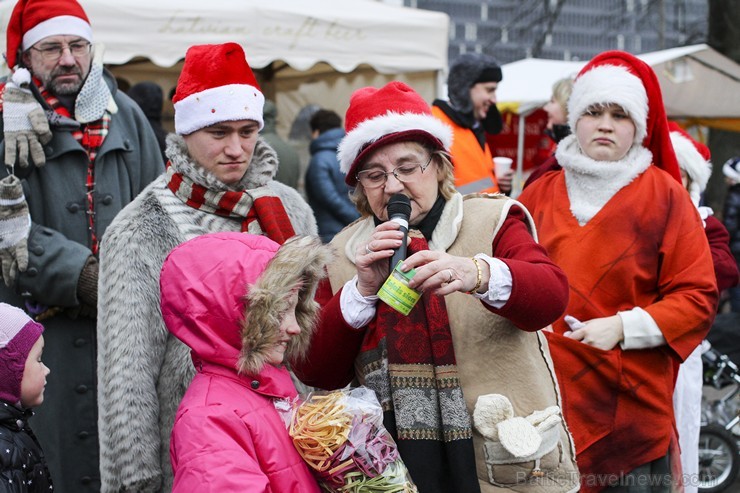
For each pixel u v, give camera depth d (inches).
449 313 109.7
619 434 139.8
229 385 97.9
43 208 154.9
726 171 367.6
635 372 140.5
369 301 109.0
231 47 128.7
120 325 120.3
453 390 105.3
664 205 145.5
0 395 115.0
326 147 315.3
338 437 94.6
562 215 150.0
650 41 942.4
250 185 133.4
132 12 284.7
